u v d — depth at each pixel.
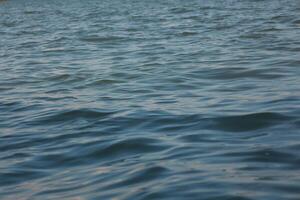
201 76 13.95
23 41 25.11
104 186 6.91
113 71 15.59
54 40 24.69
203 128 9.20
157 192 6.48
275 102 10.53
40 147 8.98
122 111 10.80
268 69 14.11
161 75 14.47
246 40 20.50
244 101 10.86
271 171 6.87
